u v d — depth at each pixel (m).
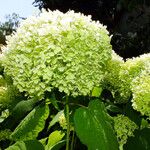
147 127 0.52
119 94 0.57
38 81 0.47
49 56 0.46
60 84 0.46
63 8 3.16
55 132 0.51
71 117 0.49
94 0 3.04
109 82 0.55
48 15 0.49
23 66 0.47
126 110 0.53
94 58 0.48
